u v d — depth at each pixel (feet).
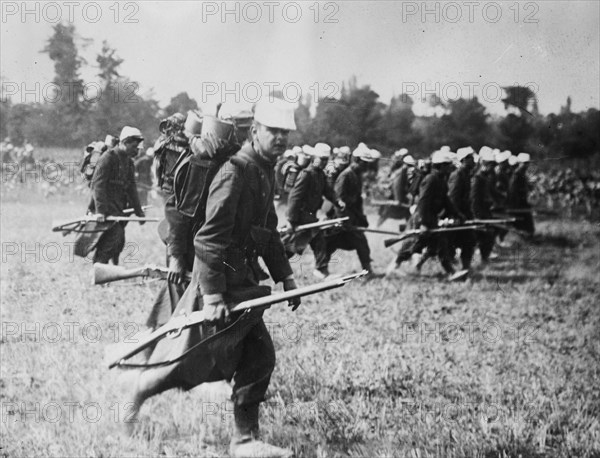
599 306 29.48
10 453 14.67
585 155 50.11
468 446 15.65
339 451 15.40
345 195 32.37
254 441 14.79
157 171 16.80
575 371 21.31
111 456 14.61
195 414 16.16
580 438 16.60
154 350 15.33
